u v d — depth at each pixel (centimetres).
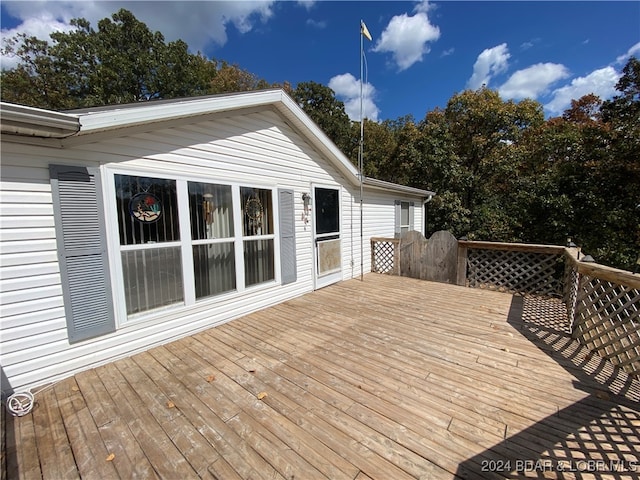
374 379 253
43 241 247
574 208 880
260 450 175
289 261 503
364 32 570
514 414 204
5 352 232
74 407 219
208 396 231
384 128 2209
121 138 290
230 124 395
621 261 809
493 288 573
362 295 539
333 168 610
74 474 160
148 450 176
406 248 698
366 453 171
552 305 464
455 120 1516
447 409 211
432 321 398
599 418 200
